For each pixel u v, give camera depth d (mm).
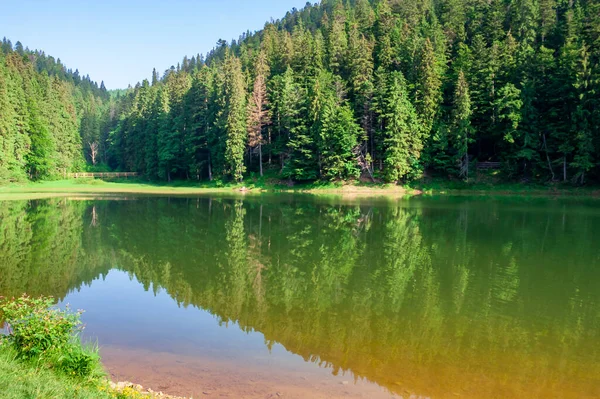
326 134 55844
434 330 10250
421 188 53469
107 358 8359
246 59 84750
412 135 53531
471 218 29938
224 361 8375
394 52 65375
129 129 92625
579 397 7293
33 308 7066
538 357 8836
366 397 7047
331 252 19172
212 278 14984
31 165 66750
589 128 46969
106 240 21781
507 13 72500
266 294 13102
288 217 30828
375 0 106312
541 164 51156
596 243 20953
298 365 8273
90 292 13336
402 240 21938
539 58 52531
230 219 29734
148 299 12633
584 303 12312
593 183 48219
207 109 69812
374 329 10305
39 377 5570
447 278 14906
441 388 7465
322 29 99875
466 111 52375
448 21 74688
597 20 52125
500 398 7188
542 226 26172
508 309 11789
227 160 60906
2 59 75250
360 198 47062
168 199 45406
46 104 75875
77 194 50531
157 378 7477
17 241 21203
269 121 64250
